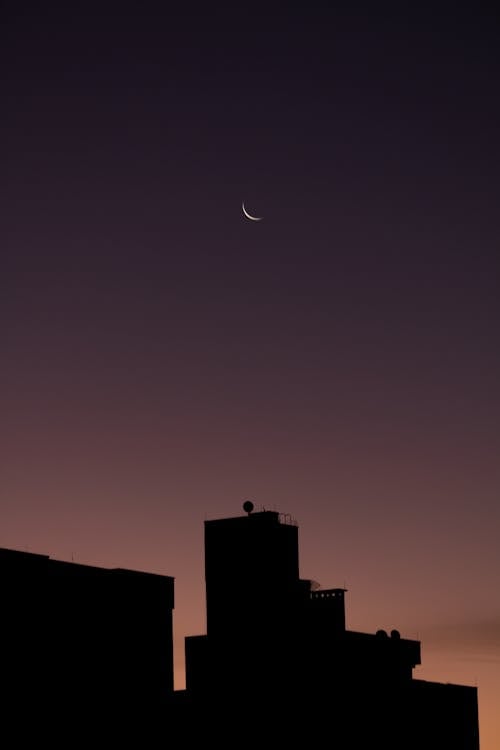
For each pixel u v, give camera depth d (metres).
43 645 45.88
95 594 49.03
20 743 43.84
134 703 49.81
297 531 60.25
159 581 52.62
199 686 58.44
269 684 56.78
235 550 59.06
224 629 58.53
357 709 60.97
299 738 56.97
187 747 55.19
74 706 46.66
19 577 45.66
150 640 51.44
